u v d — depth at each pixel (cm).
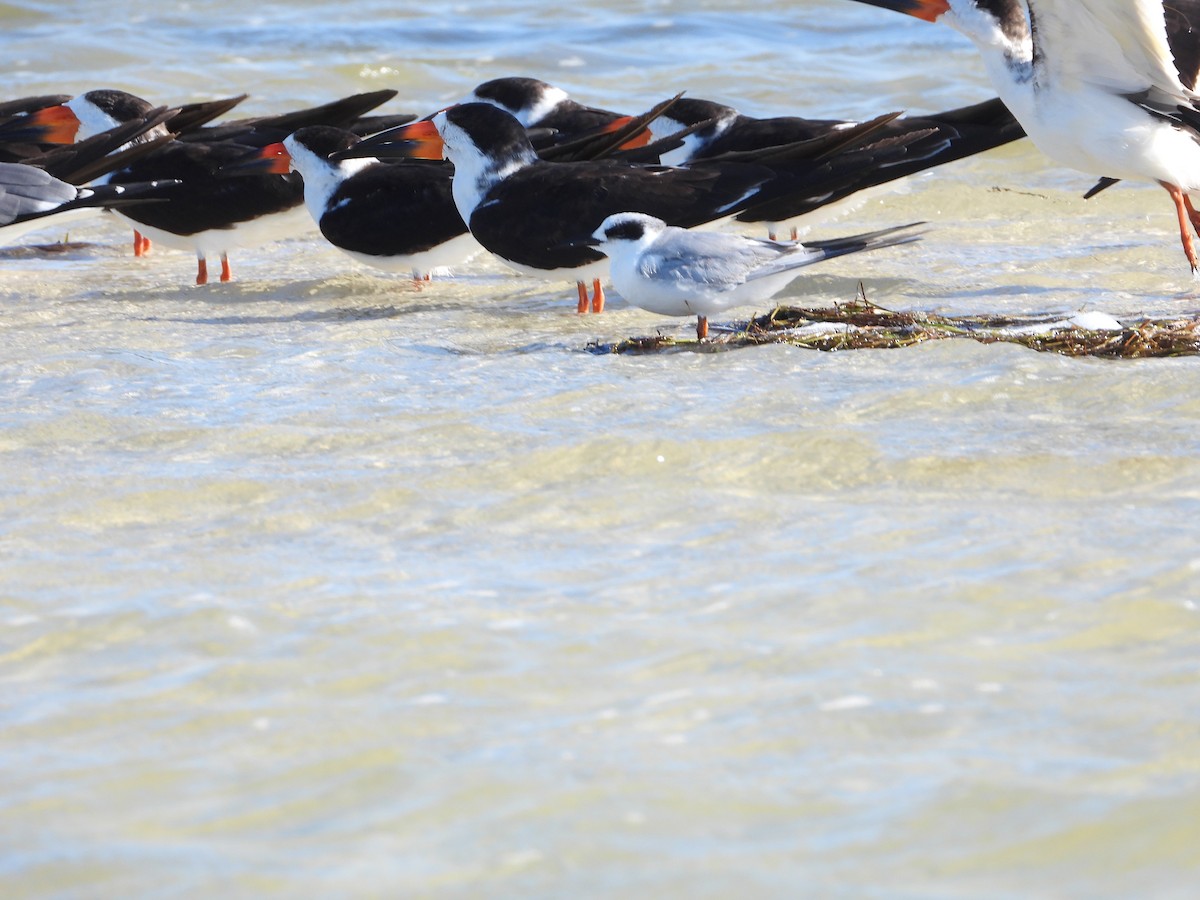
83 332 1633
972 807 646
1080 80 1645
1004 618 830
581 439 1170
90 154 1952
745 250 1468
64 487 1099
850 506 1016
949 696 744
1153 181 1691
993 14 1698
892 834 630
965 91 2819
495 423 1224
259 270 2027
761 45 3209
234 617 864
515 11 3503
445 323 1664
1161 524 949
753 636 820
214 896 599
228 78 2995
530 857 621
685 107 2027
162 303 1823
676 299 1466
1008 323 1503
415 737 724
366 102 2106
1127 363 1325
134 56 3145
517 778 681
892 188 2225
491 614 861
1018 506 999
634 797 663
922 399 1239
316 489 1084
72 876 615
